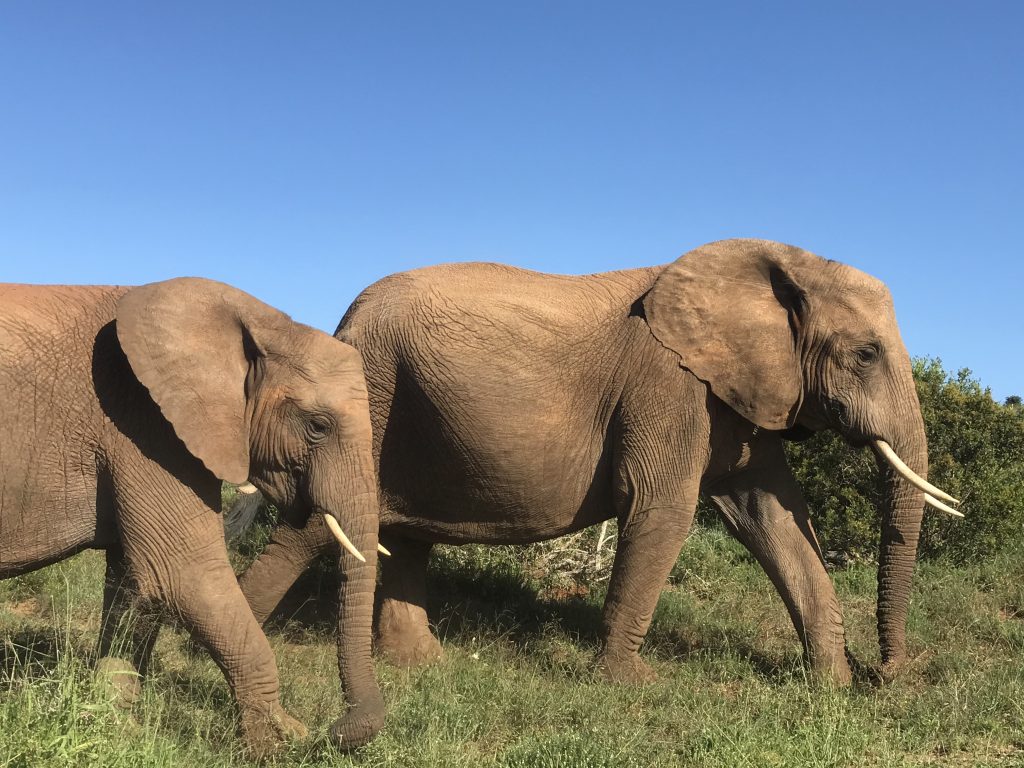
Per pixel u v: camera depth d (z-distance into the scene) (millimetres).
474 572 9438
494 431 7004
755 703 6312
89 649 6074
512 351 7039
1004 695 6258
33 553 5027
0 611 7141
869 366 7102
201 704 5387
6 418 4840
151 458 4992
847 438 7262
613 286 7496
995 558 9758
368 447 5523
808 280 7172
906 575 7102
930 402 10648
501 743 5668
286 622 7938
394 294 7234
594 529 10031
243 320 5301
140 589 5008
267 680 5094
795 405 7215
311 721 5441
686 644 8047
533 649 7598
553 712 6043
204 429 4965
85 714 4250
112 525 5133
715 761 5258
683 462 7008
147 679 5270
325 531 6703
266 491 5582
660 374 7051
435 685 6418
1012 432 10500
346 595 5445
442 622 8312
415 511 7348
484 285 7266
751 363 7070
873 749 5523
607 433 7191
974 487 10047
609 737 5527
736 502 7625
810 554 7453
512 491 7168
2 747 3895
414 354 7000
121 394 5020
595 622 8453
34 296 5098
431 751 5137
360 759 5059
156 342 4957
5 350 4855
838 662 7148
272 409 5379
